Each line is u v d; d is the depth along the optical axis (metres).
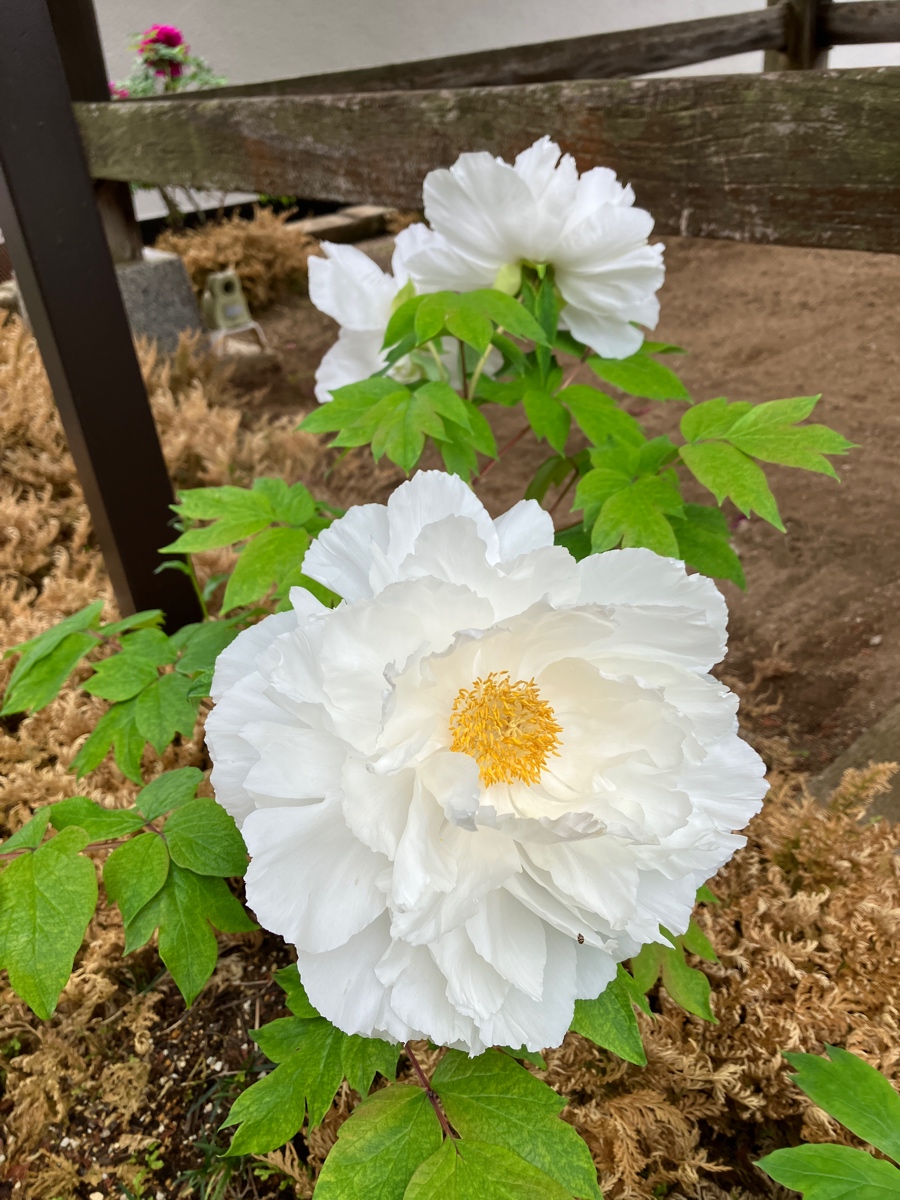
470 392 0.58
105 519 0.91
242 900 0.69
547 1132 0.38
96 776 0.80
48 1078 0.59
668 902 0.37
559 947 0.37
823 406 1.53
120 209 1.75
